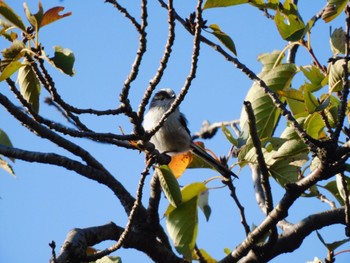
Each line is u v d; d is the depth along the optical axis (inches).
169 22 346.3
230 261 414.0
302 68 388.5
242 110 414.3
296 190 378.0
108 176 430.3
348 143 353.1
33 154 407.8
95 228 409.4
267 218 396.5
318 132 377.7
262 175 386.0
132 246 426.3
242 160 408.8
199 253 465.4
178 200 384.2
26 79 374.6
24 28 342.3
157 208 431.2
